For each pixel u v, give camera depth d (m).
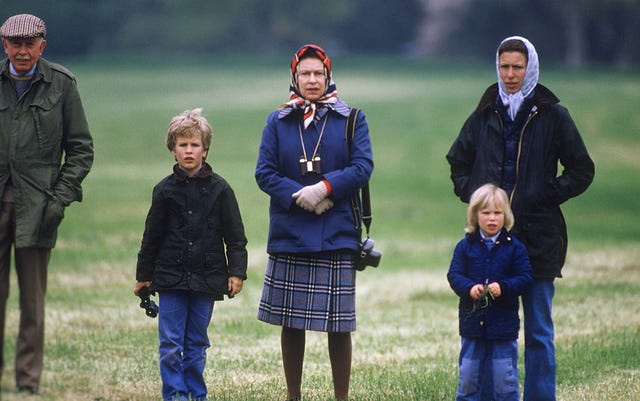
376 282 45.91
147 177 91.88
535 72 21.70
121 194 78.19
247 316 35.78
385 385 25.44
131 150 116.19
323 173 22.38
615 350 29.77
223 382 25.30
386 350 30.75
